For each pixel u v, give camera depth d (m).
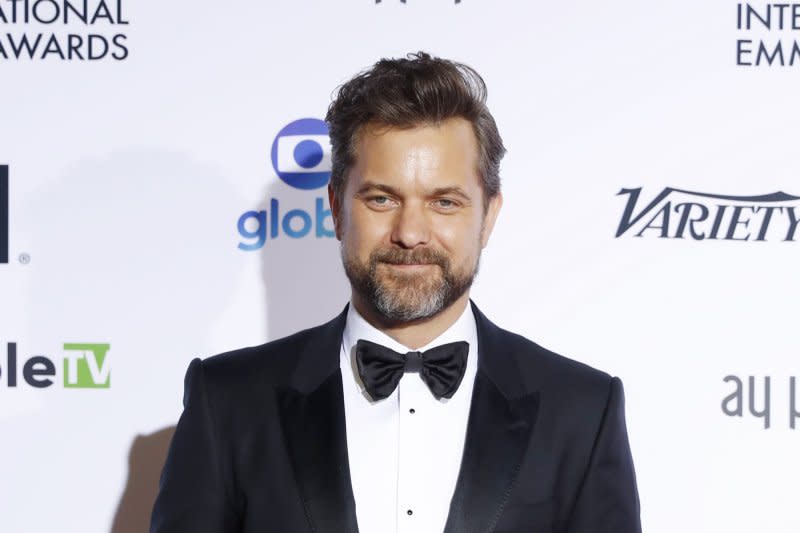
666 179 3.45
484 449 2.51
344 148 2.60
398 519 2.55
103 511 3.51
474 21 3.46
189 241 3.51
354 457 2.63
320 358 2.73
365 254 2.53
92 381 3.51
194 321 3.51
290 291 3.51
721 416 3.43
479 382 2.64
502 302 3.48
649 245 3.45
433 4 3.47
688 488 3.43
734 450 3.43
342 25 3.49
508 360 2.75
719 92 3.43
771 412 3.43
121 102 3.50
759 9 3.43
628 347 3.45
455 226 2.52
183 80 3.50
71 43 3.51
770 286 3.42
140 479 3.51
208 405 2.70
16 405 3.51
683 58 3.44
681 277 3.44
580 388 2.72
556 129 3.46
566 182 3.46
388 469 2.62
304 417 2.60
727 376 3.43
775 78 3.43
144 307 3.51
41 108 3.51
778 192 3.42
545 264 3.47
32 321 3.50
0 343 3.50
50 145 3.51
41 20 3.51
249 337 3.51
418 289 2.51
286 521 2.50
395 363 2.64
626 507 2.60
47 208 3.50
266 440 2.61
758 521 3.43
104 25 3.50
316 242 3.51
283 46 3.49
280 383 2.69
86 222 3.50
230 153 3.50
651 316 3.45
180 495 2.60
